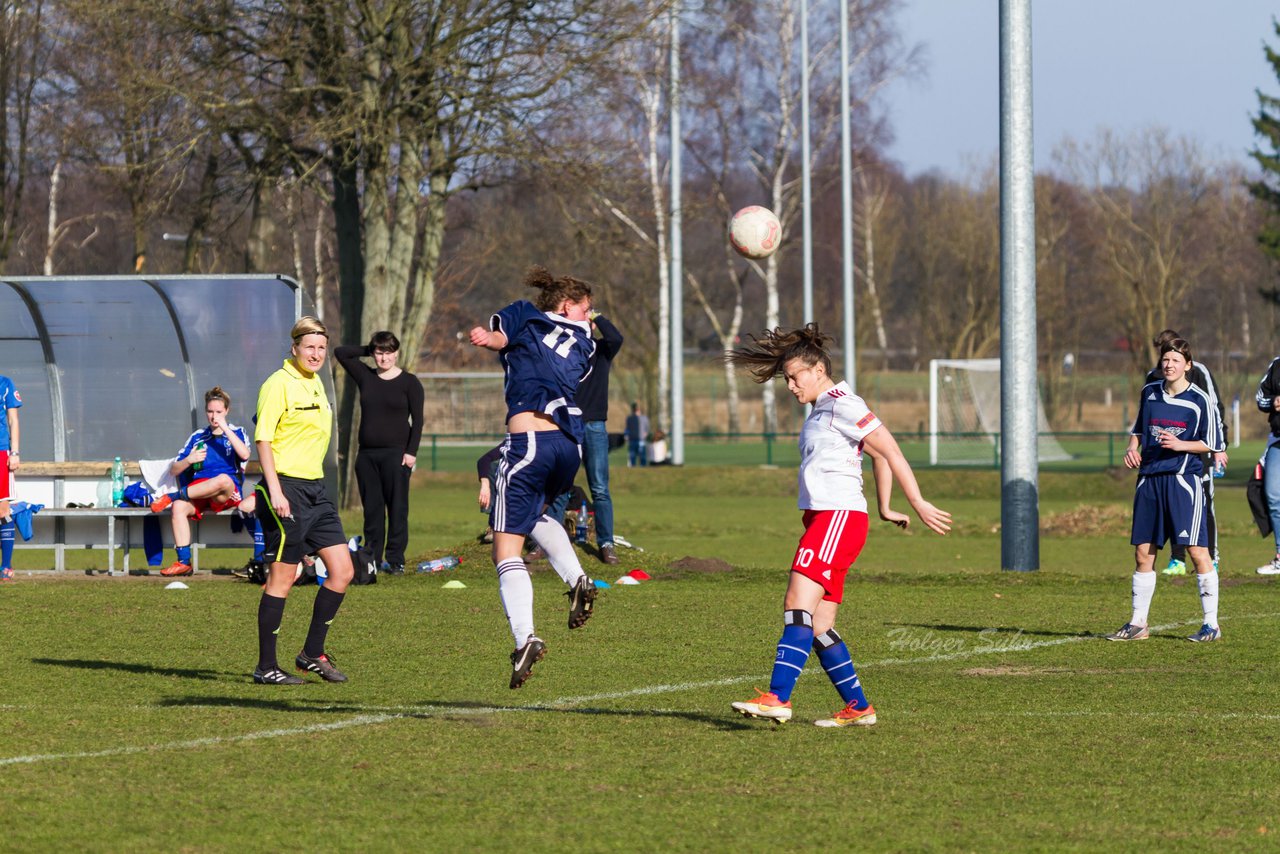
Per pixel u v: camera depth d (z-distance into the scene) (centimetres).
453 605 2833
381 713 1731
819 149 12694
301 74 6159
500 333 1645
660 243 11494
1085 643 2386
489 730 1623
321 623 1967
